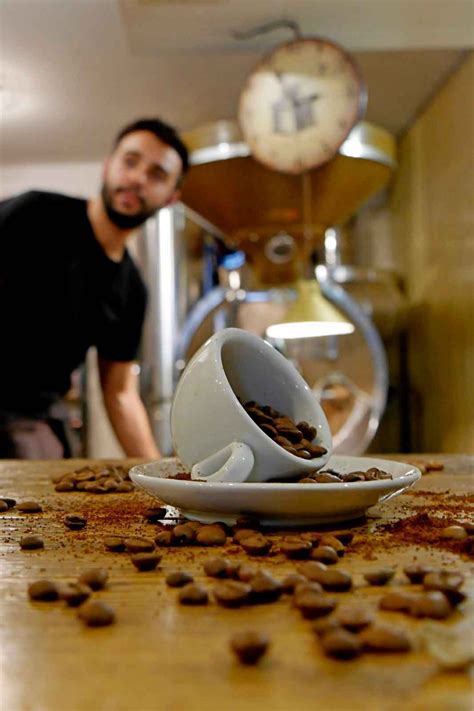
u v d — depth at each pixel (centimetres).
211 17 185
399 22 191
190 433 60
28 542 52
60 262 178
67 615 37
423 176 267
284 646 32
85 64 222
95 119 271
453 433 239
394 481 55
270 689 28
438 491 81
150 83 237
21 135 288
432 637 32
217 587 39
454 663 29
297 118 191
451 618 35
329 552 47
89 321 183
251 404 65
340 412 244
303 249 250
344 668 29
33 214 179
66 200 183
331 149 189
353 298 277
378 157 223
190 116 267
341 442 239
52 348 179
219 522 58
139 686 28
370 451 286
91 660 31
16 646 32
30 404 175
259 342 67
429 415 266
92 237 182
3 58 218
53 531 59
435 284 255
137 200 178
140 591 41
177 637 33
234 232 249
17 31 202
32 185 332
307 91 190
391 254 309
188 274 294
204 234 294
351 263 309
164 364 281
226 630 34
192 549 52
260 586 38
